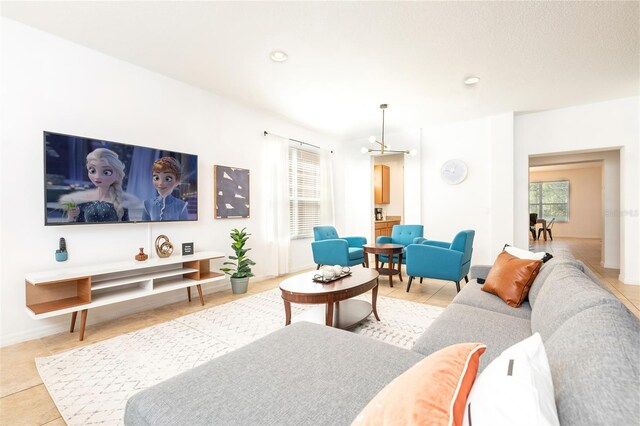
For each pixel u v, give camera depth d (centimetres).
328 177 599
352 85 360
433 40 267
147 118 324
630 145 406
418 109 446
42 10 230
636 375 55
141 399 100
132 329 266
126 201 296
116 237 299
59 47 265
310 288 240
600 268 531
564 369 72
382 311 309
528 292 206
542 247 834
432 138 542
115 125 300
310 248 560
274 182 471
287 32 257
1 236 237
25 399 171
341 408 93
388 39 266
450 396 60
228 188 404
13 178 242
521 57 295
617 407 51
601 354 64
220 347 231
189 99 362
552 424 50
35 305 239
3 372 198
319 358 124
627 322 75
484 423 53
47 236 257
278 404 95
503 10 228
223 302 343
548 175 1123
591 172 1049
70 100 271
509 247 267
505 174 466
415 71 325
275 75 336
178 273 309
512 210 462
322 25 247
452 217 523
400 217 761
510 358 69
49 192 249
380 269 466
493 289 221
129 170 298
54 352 224
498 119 470
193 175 353
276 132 485
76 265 273
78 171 265
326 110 450
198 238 372
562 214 1102
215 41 271
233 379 109
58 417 156
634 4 220
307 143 550
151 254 324
